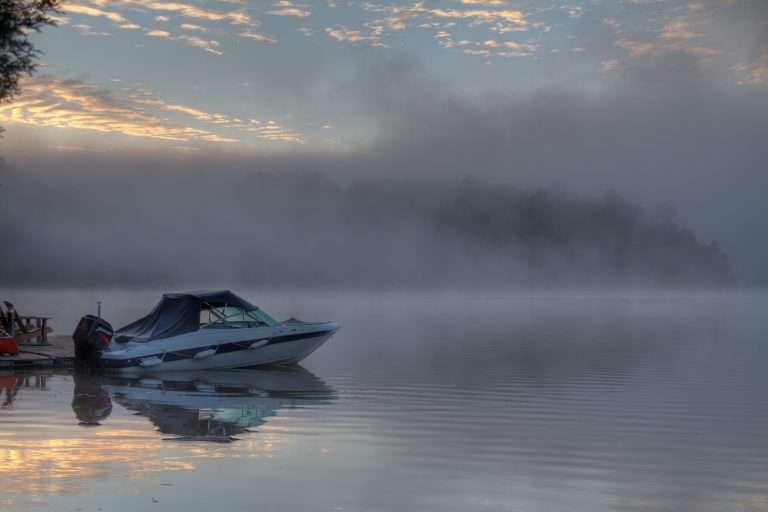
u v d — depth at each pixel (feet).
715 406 60.44
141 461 40.57
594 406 60.34
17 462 39.96
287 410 58.08
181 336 83.56
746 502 34.73
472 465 40.78
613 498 35.12
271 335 87.04
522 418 54.85
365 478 37.91
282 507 33.12
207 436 47.60
